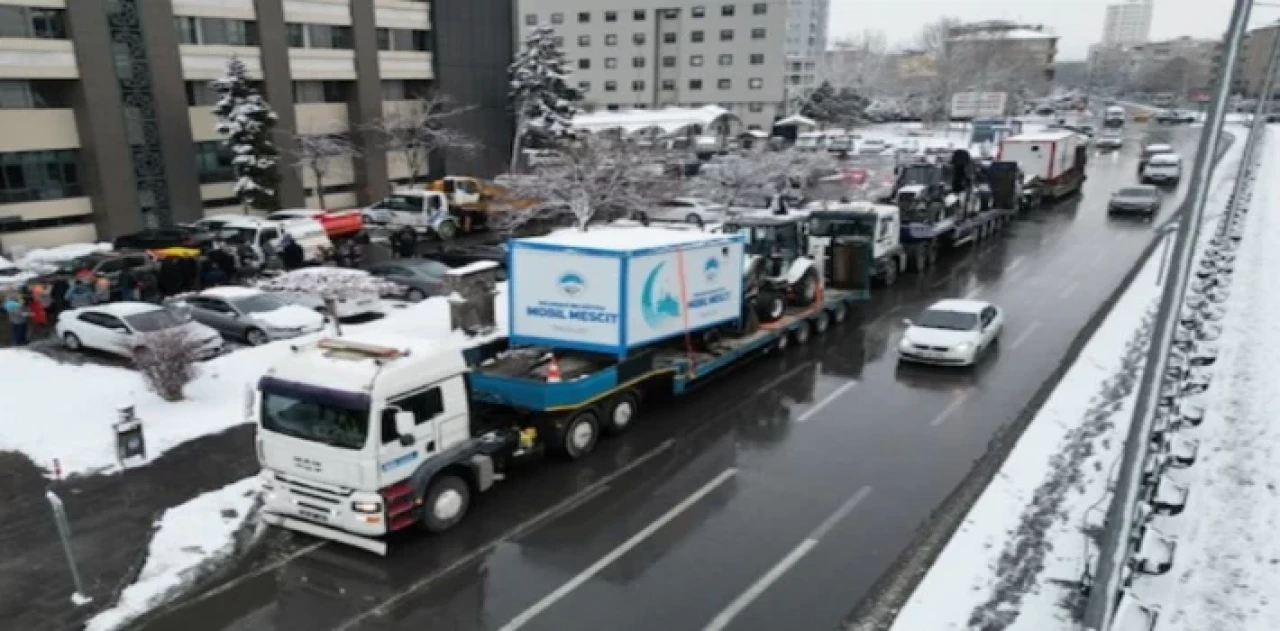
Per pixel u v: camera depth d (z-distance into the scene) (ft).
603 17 307.99
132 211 106.73
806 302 64.54
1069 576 30.35
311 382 32.65
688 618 29.32
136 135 106.73
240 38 120.37
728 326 54.80
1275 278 77.92
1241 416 44.06
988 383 54.80
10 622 28.91
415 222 111.96
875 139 237.04
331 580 31.86
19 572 31.89
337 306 65.82
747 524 36.11
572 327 45.91
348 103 139.23
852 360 60.39
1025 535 33.47
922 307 75.51
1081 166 151.53
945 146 211.00
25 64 95.66
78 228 104.17
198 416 47.14
